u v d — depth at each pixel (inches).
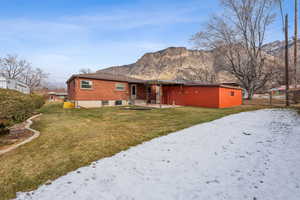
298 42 821.2
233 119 320.2
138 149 156.2
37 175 109.6
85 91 553.6
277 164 121.0
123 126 257.1
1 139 186.9
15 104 188.4
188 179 103.0
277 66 837.8
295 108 498.9
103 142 176.4
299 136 192.9
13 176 108.2
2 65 1322.6
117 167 120.1
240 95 712.4
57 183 100.1
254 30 844.6
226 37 877.8
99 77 581.3
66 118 339.0
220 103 553.0
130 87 684.1
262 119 317.1
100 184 98.4
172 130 229.1
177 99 677.3
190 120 309.4
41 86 1676.9
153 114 394.9
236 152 146.7
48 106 660.1
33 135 203.6
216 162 126.6
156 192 90.1
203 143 173.0
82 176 107.9
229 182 98.8
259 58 882.1
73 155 141.9
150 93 745.6
